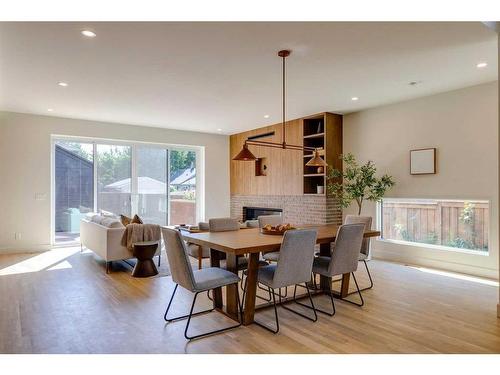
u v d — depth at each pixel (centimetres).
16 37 310
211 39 315
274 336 284
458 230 501
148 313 336
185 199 838
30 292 400
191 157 848
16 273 487
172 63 376
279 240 324
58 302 367
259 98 525
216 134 862
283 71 369
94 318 322
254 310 319
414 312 337
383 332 291
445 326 303
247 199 827
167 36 309
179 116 654
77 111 611
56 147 678
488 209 467
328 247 426
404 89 484
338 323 311
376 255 603
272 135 753
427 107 523
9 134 618
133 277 470
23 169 632
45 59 363
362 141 618
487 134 461
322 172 657
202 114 638
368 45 330
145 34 304
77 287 421
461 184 487
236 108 591
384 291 406
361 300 366
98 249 527
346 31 300
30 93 493
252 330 297
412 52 348
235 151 868
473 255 480
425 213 540
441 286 424
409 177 548
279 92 493
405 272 495
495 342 271
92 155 714
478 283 437
